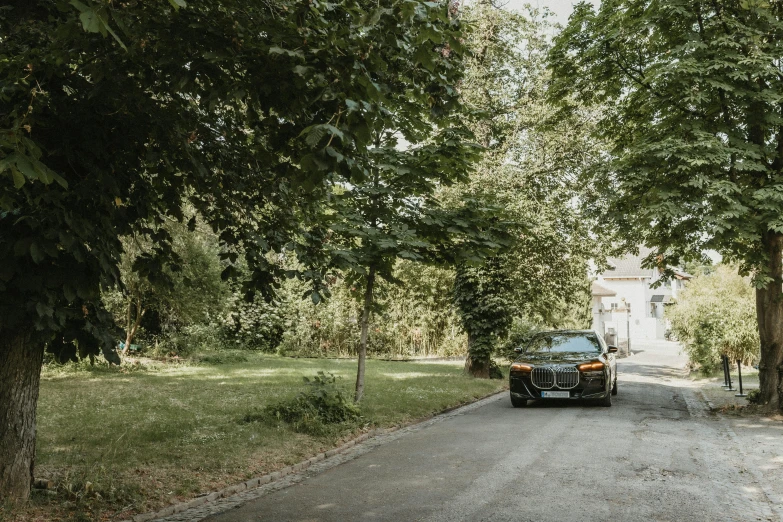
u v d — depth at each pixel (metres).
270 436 9.12
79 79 5.45
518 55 21.45
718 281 26.41
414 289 30.53
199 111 6.75
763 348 13.34
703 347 23.92
